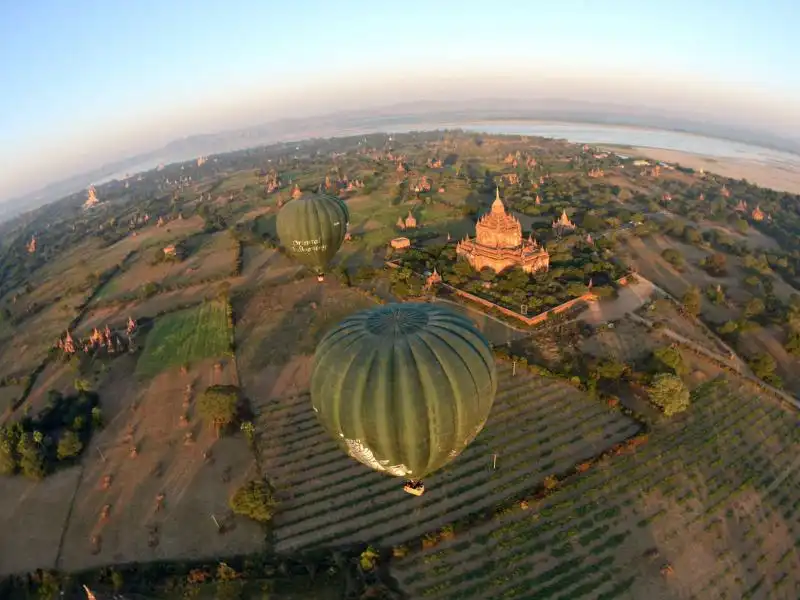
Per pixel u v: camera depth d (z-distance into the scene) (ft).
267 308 405.18
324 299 414.21
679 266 452.35
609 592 182.19
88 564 204.33
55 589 193.47
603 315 366.22
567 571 189.57
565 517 210.18
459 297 396.57
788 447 250.37
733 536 204.44
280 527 214.69
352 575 190.19
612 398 273.75
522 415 269.44
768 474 234.17
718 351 327.06
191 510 225.76
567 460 239.71
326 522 215.10
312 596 183.32
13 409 311.47
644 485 224.94
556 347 328.49
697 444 248.73
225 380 315.78
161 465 252.21
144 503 231.50
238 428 272.92
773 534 206.39
